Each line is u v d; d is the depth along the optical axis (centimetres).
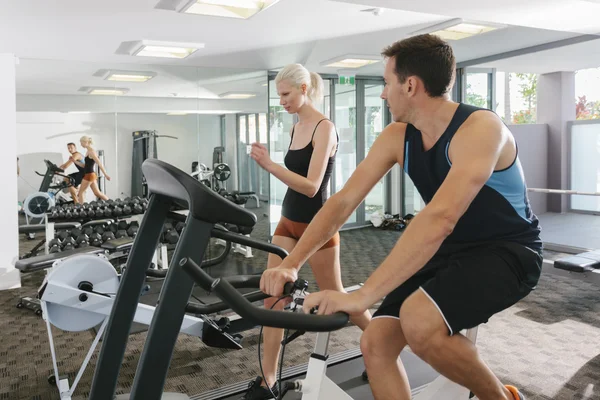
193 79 544
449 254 129
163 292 115
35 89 491
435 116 120
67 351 302
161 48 450
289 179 199
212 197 114
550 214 727
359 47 505
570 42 505
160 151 531
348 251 588
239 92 567
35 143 495
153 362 115
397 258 100
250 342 309
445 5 357
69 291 222
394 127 139
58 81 497
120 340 148
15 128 462
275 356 215
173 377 259
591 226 641
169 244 475
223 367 271
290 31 424
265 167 198
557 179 727
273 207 665
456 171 106
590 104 953
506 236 125
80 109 505
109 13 348
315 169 209
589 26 436
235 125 564
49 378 256
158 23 380
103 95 511
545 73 727
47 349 305
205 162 548
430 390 157
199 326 235
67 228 486
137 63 518
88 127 507
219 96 556
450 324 114
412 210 768
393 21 407
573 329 318
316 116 220
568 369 258
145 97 524
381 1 342
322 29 423
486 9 374
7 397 242
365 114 738
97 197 512
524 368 260
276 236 228
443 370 121
